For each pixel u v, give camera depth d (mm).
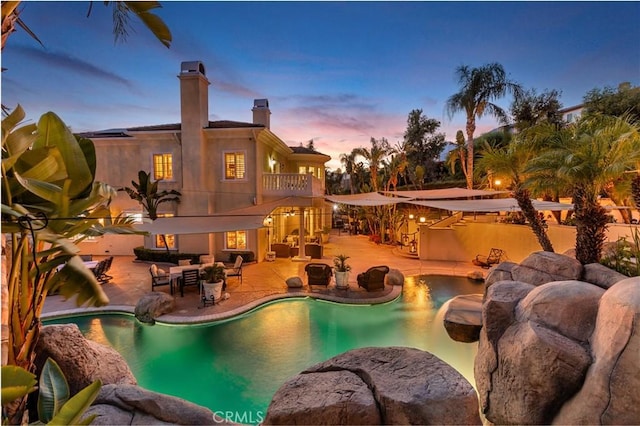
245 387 8508
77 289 2113
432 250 23453
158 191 21297
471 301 10055
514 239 20297
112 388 5141
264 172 22078
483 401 6238
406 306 14359
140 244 23594
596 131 9266
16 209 2197
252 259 21578
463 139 31375
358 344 10883
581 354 4746
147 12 3816
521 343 5398
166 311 12266
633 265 7926
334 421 3830
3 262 2652
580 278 8289
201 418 4789
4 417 2842
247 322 12375
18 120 2570
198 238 21141
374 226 34188
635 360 4023
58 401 3146
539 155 10734
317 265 15758
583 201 9445
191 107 20453
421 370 4348
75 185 2785
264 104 25953
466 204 17172
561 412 4730
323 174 33375
